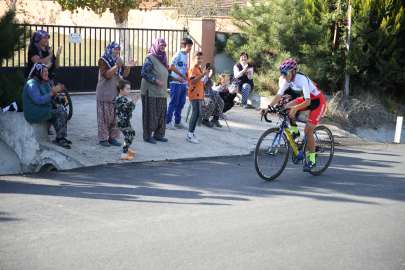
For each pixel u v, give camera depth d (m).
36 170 7.13
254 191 5.38
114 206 4.65
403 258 3.56
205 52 13.19
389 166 7.06
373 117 12.72
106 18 26.27
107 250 3.52
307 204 4.93
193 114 7.73
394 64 12.73
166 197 5.02
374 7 12.78
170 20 22.48
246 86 11.76
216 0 17.91
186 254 3.49
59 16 28.70
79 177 5.73
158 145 7.49
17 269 3.17
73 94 11.65
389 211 4.77
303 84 5.59
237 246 3.68
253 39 13.52
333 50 13.38
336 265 3.39
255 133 9.02
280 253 3.57
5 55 8.52
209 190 5.35
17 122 7.36
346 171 6.61
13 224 4.06
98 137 7.04
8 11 8.46
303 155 6.16
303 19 13.11
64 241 3.68
